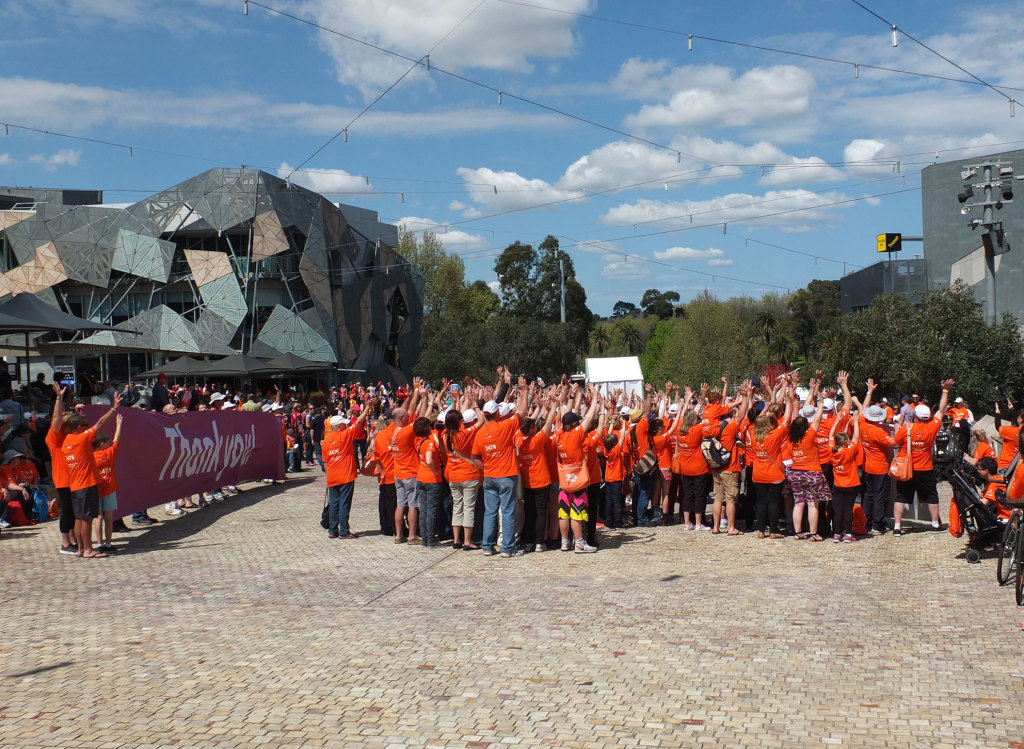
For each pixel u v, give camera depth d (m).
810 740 5.27
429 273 87.81
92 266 52.25
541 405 14.84
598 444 12.03
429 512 12.16
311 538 13.04
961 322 24.45
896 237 37.09
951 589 9.23
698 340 69.44
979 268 40.94
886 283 44.38
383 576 10.33
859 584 9.58
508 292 93.94
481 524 12.80
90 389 22.62
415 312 72.31
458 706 5.88
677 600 8.96
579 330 91.75
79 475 11.38
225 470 17.41
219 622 8.18
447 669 6.70
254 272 53.12
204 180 51.62
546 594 9.32
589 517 12.13
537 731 5.43
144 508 14.10
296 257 54.81
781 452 12.60
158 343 51.62
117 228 52.28
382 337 63.78
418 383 13.53
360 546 12.34
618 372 28.78
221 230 51.47
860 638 7.46
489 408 11.34
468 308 87.94
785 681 6.36
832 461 12.55
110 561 11.21
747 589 9.43
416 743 5.25
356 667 6.75
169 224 53.41
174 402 23.00
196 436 16.05
